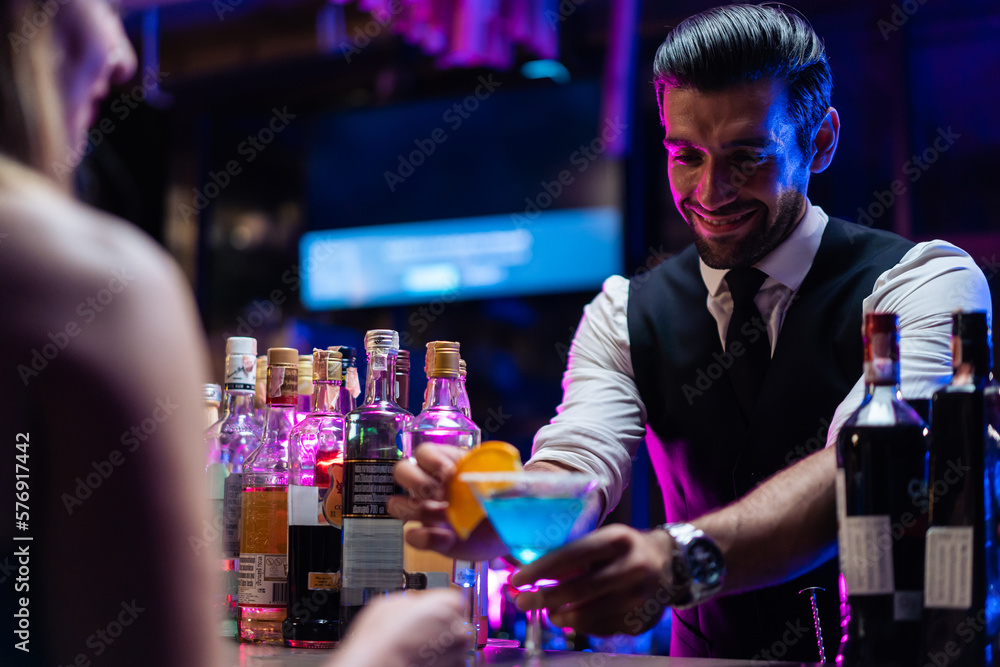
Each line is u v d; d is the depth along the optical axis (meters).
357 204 5.96
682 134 1.51
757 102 1.46
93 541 0.65
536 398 5.62
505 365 5.69
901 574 0.93
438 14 4.34
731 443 1.69
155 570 0.65
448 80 5.68
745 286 1.65
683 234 5.13
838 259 1.65
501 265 5.56
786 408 1.62
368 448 1.28
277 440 1.48
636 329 1.81
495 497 0.96
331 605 1.35
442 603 0.79
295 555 1.36
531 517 0.96
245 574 1.43
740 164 1.50
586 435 1.65
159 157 6.29
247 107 6.20
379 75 5.78
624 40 4.59
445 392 1.37
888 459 0.94
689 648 1.75
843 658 0.95
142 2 5.45
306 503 1.37
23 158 0.72
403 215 5.83
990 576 0.90
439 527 1.08
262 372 1.69
